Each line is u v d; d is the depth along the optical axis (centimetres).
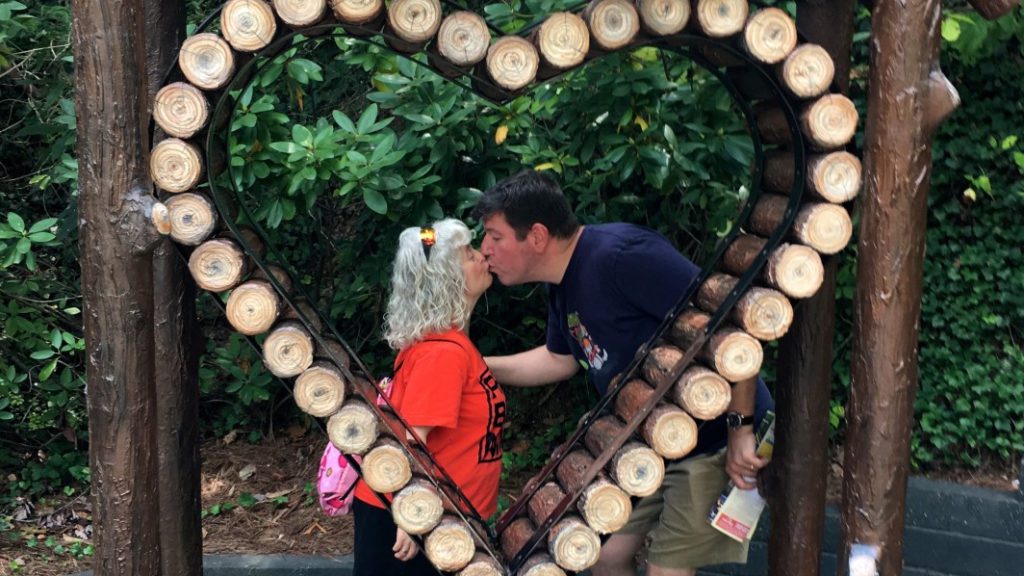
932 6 222
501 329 470
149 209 209
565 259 282
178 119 206
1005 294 422
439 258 267
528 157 390
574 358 314
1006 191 421
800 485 264
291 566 387
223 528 430
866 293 232
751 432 267
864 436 236
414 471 235
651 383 252
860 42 410
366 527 276
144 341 216
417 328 267
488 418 276
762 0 254
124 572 220
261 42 203
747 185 393
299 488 462
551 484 264
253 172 371
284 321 225
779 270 224
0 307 439
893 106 225
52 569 408
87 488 474
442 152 386
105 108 206
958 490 376
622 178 376
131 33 207
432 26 205
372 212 437
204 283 213
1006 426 418
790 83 217
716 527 274
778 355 268
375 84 402
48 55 461
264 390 454
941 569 376
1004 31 396
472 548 231
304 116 474
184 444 275
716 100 371
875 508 237
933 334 435
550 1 348
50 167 468
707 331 233
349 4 201
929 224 434
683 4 212
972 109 422
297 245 489
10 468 483
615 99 372
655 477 230
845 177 223
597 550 232
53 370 459
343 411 221
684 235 448
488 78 215
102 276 211
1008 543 367
